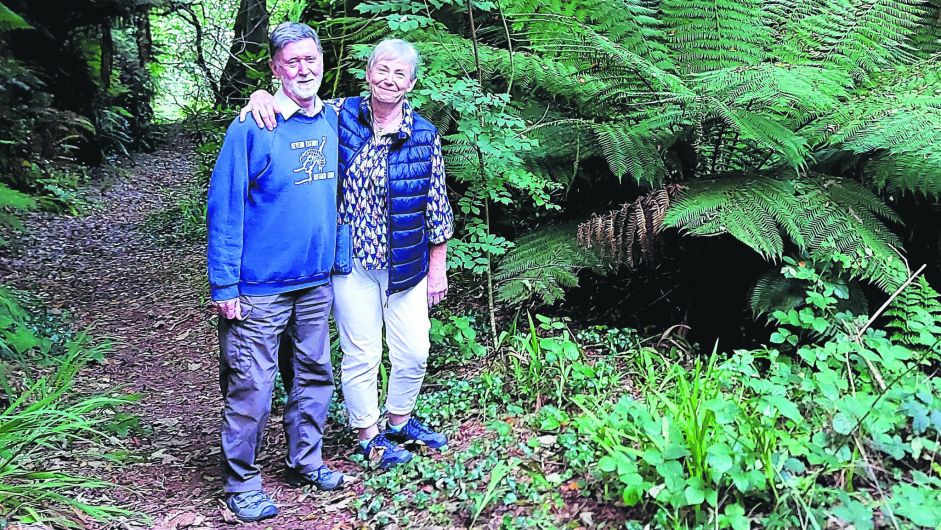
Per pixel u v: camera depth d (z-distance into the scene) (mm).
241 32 8359
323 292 2539
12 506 2383
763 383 2354
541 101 3773
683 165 3482
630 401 2514
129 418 3375
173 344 4957
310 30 2332
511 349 3346
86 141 11977
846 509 1775
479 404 3041
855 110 3094
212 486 2775
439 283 2721
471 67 3430
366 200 2508
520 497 2328
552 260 3314
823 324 2691
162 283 6562
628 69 3352
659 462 2037
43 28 10211
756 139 2863
